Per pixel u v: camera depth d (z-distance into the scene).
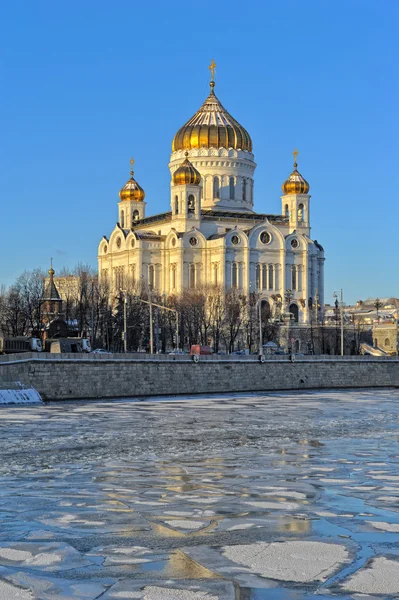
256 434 89.38
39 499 54.12
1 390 117.94
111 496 55.16
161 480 61.00
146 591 37.25
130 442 82.00
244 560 41.28
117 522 48.22
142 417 105.56
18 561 41.12
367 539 44.84
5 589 37.47
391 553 42.41
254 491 56.84
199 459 71.25
